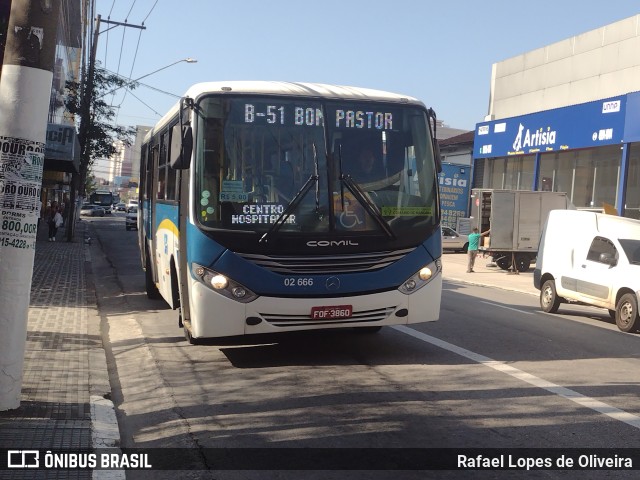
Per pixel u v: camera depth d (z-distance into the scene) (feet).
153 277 42.19
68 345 29.50
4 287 18.16
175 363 26.81
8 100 17.75
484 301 51.44
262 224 24.08
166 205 32.76
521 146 103.40
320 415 19.80
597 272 41.83
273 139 24.67
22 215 17.97
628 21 86.58
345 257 24.52
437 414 19.90
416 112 26.58
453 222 118.32
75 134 78.74
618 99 81.61
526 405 20.95
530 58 106.83
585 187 89.97
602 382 24.23
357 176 25.12
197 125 24.38
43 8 17.92
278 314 24.00
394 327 35.12
